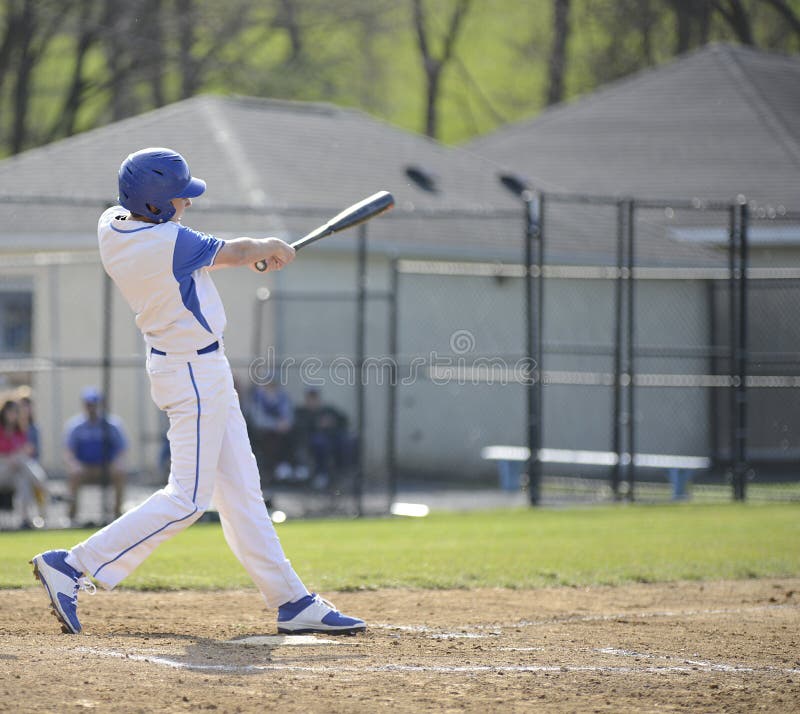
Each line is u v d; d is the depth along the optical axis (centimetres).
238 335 6519
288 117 8100
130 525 1939
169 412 1948
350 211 2131
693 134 9138
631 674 1708
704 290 7644
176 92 12550
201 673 1658
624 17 12669
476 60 14800
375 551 3338
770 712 1500
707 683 1655
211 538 3844
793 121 9138
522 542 3616
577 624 2200
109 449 4884
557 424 7369
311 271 6644
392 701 1521
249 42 12069
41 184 7131
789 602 2531
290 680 1630
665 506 5153
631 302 5312
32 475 4662
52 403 6756
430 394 7050
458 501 5781
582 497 5900
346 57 12394
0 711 1416
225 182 6956
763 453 7619
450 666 1745
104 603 2388
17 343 6875
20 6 10875
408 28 13588
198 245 1889
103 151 7544
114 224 1903
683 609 2423
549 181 8869
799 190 8300
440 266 7000
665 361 7538
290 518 4809
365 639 1984
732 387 5391
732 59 9862
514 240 7438
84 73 12600
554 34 12900
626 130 9388
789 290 7706
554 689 1603
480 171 8412
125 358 6594
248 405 5956
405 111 14950
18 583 2622
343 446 6062
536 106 14675
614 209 8344
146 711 1443
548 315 7306
